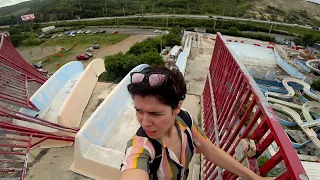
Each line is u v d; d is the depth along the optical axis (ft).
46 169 30.17
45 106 42.73
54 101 44.80
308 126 67.21
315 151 60.08
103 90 52.70
